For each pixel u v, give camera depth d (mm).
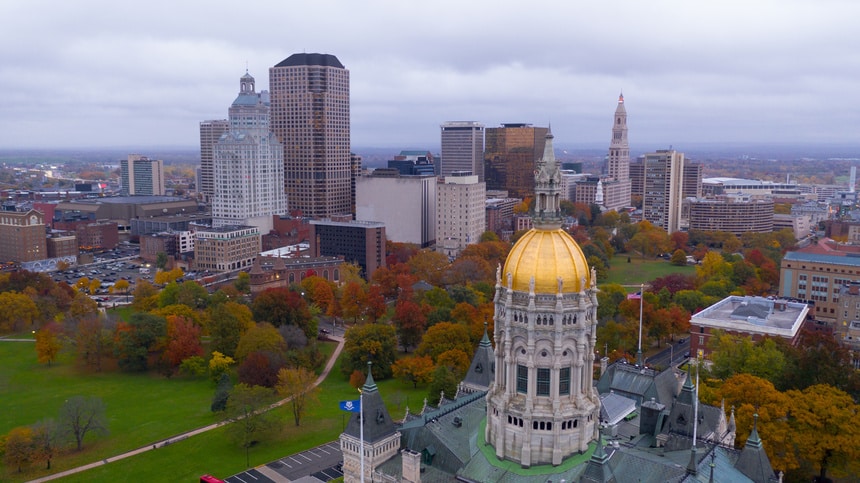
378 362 194500
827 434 121438
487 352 137375
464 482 96562
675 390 133250
